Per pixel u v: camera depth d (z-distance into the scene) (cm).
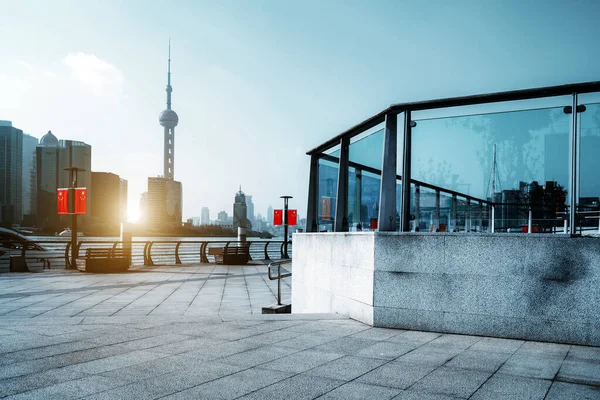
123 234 2300
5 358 479
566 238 545
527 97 603
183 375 420
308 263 909
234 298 1237
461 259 595
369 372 430
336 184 897
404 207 676
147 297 1238
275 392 374
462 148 643
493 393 372
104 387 385
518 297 564
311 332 609
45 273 1930
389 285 635
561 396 365
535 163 594
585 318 532
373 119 743
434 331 606
